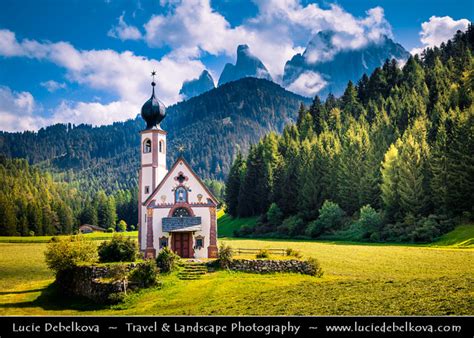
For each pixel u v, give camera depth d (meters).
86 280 41.50
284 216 124.50
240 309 32.59
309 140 145.62
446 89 141.38
